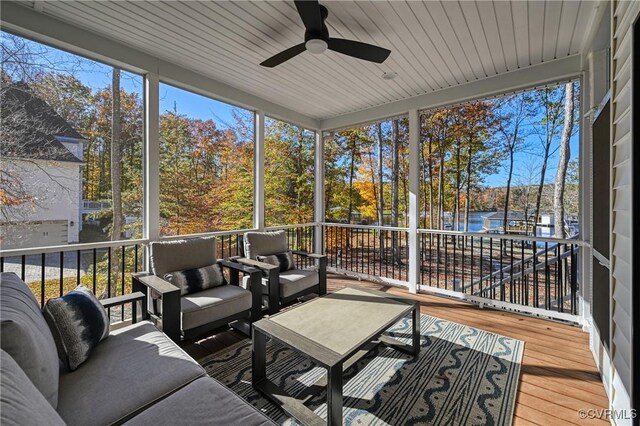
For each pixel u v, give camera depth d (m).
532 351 2.37
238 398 1.19
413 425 1.59
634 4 1.18
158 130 2.99
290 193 5.27
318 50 2.16
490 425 1.59
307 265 5.22
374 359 2.25
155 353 1.48
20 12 2.20
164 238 3.06
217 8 2.23
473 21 2.34
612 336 1.49
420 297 3.75
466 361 2.22
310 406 1.76
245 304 2.55
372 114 4.43
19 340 0.98
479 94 3.44
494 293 3.73
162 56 2.96
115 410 1.11
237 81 3.53
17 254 2.18
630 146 1.21
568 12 2.21
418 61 3.01
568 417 1.65
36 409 0.74
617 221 1.42
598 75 2.23
